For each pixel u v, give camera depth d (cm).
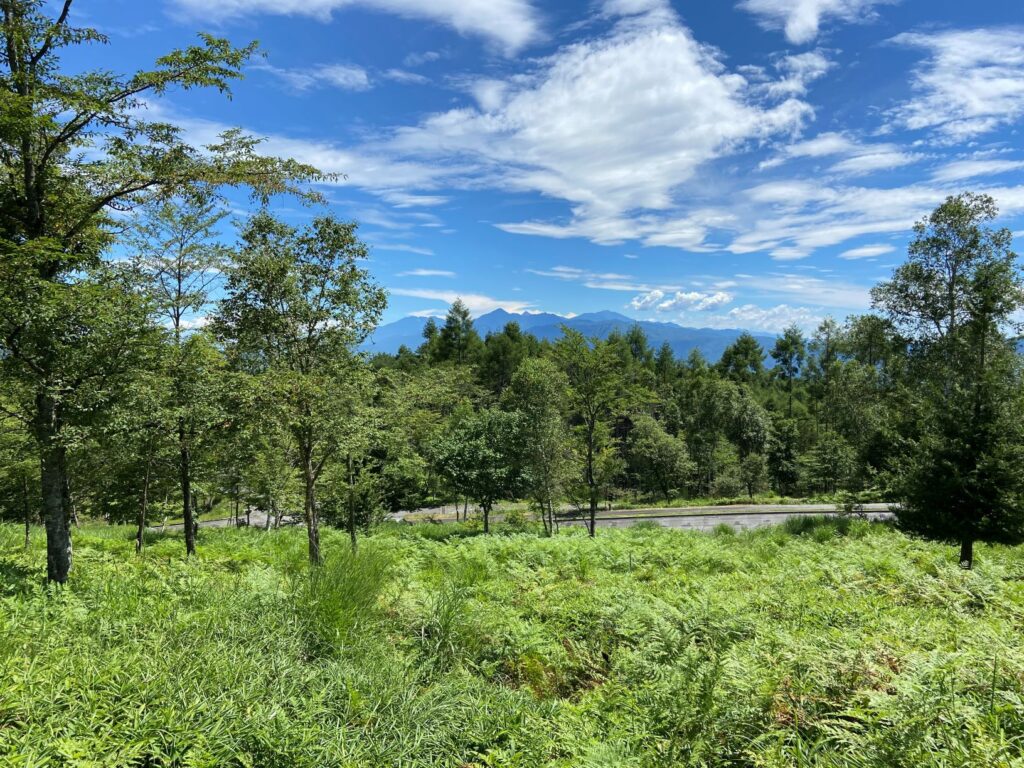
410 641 585
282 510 2158
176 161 849
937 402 1223
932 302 2572
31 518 1962
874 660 417
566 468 2577
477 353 6244
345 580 630
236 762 348
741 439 5438
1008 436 1103
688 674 436
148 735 340
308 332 1087
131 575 802
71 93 717
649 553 1197
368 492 2284
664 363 7319
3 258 656
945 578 730
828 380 4884
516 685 552
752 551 1252
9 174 779
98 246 890
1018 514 1051
